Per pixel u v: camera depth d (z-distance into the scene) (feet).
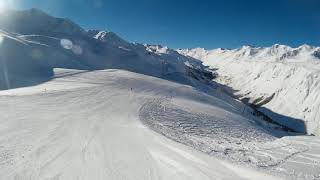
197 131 98.43
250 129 140.87
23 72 288.30
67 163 50.75
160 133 77.20
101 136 72.59
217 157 51.78
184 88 268.62
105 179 43.24
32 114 103.45
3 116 97.35
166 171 45.78
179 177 43.04
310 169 45.50
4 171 46.75
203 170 45.03
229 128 125.29
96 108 127.24
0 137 69.72
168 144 62.44
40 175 45.06
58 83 231.50
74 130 80.12
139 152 56.95
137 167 48.06
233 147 65.67
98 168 47.98
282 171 44.42
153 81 280.10
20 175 45.06
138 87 233.55
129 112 122.42
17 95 149.59
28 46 377.09
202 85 618.85
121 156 54.54
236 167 45.42
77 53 501.97
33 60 339.36
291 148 64.44
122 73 313.12
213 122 132.05
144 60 646.33
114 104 142.10
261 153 58.34
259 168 45.37
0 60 302.66
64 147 61.72
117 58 591.78
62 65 376.48
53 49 413.39
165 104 162.40
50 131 77.92
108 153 56.75
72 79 259.19
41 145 63.16
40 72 296.30
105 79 262.88
